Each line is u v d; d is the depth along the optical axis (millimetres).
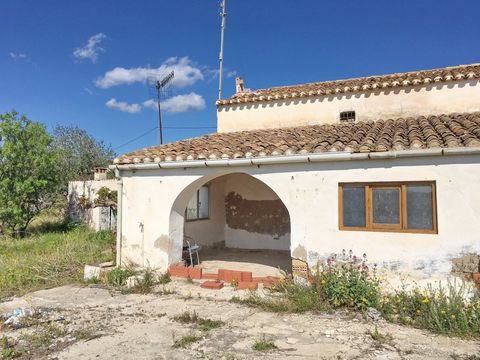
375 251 7352
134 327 6176
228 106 14273
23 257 11633
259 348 5246
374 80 13375
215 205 13445
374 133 8891
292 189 8094
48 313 6934
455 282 6738
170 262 9461
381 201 7441
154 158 9398
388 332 5852
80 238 15000
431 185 7070
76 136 32406
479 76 11070
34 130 17469
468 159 6754
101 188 17266
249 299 7535
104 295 8195
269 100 13617
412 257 7074
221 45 15094
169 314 6832
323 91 12805
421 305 6418
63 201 20953
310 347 5305
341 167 7699
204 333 5867
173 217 9594
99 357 5059
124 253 9914
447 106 11445
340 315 6648
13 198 16781
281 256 12125
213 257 11938
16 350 5301
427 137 7441
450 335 5695
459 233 6758
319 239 7793
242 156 8445
